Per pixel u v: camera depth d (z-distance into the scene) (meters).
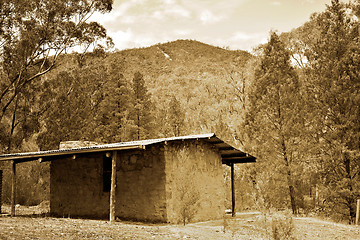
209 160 19.50
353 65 28.36
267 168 27.06
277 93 29.14
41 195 31.70
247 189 27.70
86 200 18.89
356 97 27.17
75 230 11.55
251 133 33.88
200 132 60.31
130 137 47.22
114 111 49.34
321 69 29.23
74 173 19.70
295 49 46.91
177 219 16.36
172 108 56.22
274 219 14.59
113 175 15.11
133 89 51.03
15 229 10.91
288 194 28.22
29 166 35.81
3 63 41.62
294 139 28.20
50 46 42.53
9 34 40.44
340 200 26.47
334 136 27.44
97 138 47.88
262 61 36.06
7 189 31.47
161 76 157.50
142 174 16.78
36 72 44.34
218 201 19.66
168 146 16.52
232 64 57.56
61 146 24.81
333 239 15.12
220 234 13.59
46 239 9.61
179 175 16.92
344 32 29.58
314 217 25.72
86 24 43.56
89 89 49.50
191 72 157.75
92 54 48.72
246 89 50.50
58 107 44.94
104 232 11.71
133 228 13.38
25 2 39.00
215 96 74.12
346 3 31.33
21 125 44.34
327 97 28.17
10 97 43.25
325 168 27.61
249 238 13.33
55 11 40.34
